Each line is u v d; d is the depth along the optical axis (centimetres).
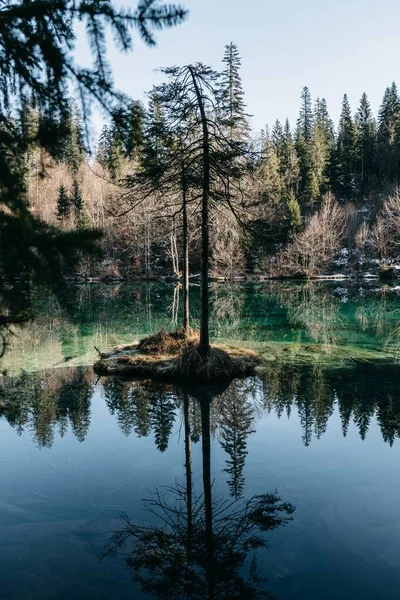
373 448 749
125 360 1353
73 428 867
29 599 403
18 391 1117
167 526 527
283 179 5844
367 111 7231
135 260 5072
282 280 4641
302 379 1197
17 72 282
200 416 928
